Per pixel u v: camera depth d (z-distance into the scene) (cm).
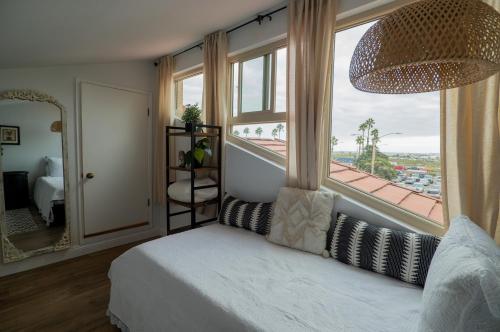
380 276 144
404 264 138
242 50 245
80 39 202
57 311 194
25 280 236
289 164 204
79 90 280
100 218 305
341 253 159
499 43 70
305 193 187
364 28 182
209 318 115
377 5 169
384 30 78
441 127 138
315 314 110
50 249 267
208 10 202
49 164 264
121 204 321
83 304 202
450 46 67
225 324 110
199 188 235
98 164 299
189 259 156
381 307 116
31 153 253
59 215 274
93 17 168
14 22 151
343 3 177
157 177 334
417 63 71
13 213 245
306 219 178
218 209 258
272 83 230
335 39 193
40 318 186
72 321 183
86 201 293
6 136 239
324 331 101
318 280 138
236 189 251
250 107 252
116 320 169
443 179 140
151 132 342
